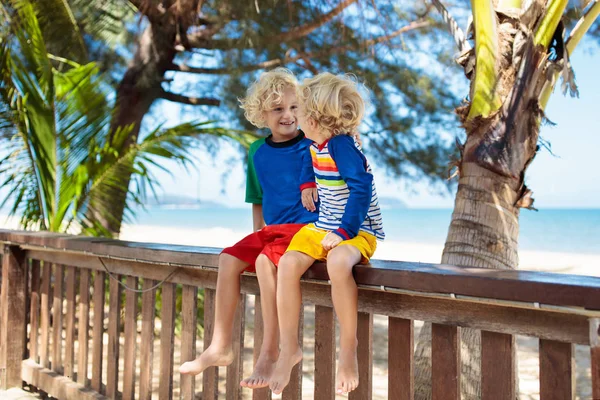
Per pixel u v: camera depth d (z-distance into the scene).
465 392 3.37
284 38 7.43
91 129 6.23
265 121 2.64
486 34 3.45
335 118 2.16
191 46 7.97
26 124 6.00
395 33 7.57
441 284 1.78
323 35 7.72
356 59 7.95
